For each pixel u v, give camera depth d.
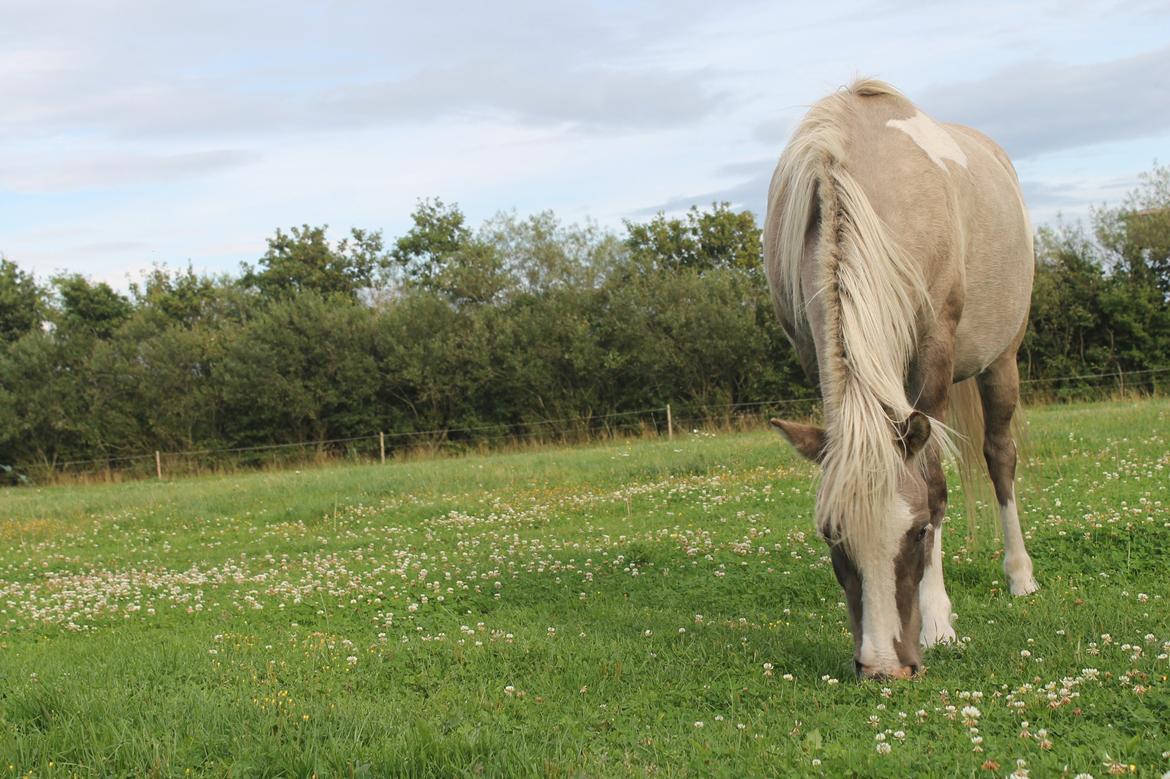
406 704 4.57
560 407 28.52
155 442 30.03
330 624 7.09
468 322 29.89
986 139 7.59
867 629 4.45
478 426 28.81
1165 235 26.81
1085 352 27.27
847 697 4.38
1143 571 7.12
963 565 7.62
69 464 29.50
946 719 3.93
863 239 4.87
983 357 6.66
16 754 3.89
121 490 21.70
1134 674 4.32
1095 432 13.41
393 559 9.74
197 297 35.69
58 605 8.23
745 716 4.25
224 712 4.32
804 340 5.59
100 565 11.14
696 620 6.46
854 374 4.48
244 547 11.66
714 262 36.44
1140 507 8.37
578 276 30.22
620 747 3.86
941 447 4.59
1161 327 26.53
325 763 3.67
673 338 28.27
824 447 4.46
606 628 6.34
